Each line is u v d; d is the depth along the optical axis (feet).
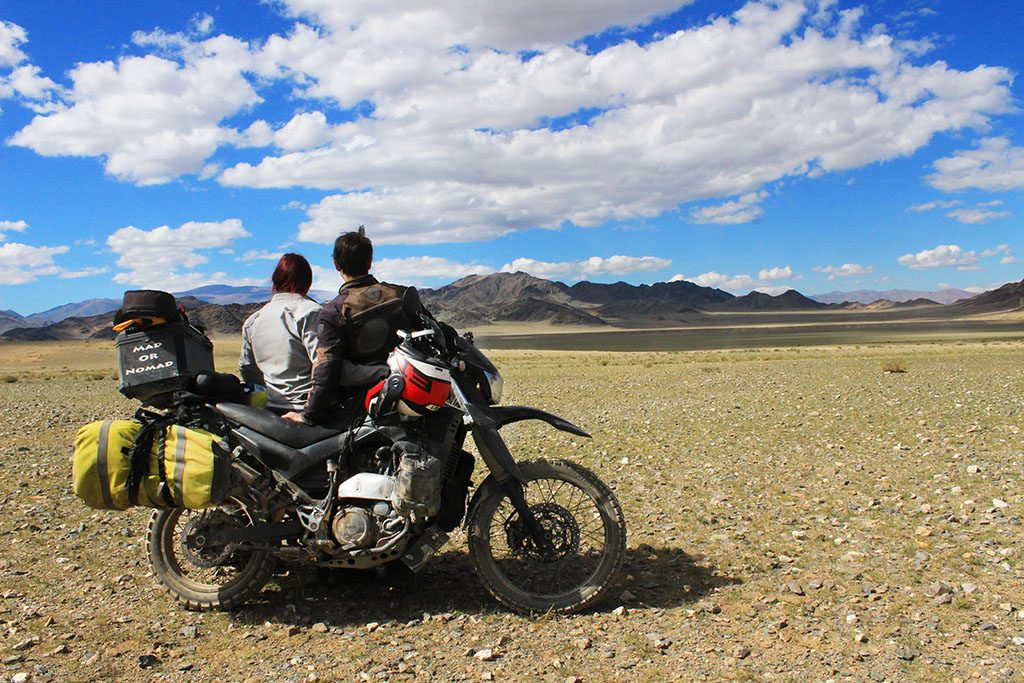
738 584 17.54
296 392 17.01
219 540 16.14
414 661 13.94
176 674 13.61
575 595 16.19
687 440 38.73
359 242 16.79
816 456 32.86
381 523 15.53
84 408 67.26
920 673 12.77
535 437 40.73
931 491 25.45
